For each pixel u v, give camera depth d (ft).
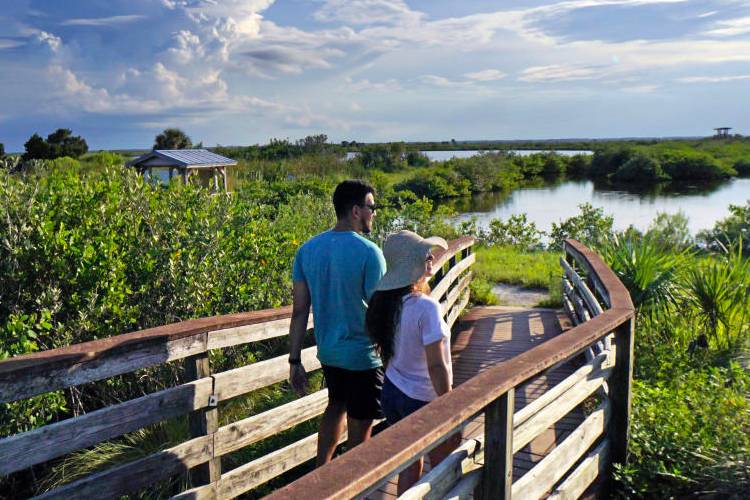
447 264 29.43
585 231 60.90
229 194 23.66
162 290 18.61
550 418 9.94
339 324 10.55
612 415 12.93
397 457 5.45
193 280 18.48
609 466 12.82
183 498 10.53
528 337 25.25
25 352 14.19
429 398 9.29
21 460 8.54
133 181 20.20
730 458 12.66
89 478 9.44
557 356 9.10
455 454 7.75
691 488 12.62
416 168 189.78
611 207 115.24
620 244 26.18
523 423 9.22
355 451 5.51
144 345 9.84
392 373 9.52
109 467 13.28
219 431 11.05
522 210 113.19
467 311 30.81
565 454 10.55
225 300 20.49
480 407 7.02
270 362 12.05
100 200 19.08
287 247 24.84
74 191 19.34
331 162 126.82
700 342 21.75
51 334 16.47
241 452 14.49
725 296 22.76
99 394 16.75
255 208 24.56
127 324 17.53
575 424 15.11
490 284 38.65
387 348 9.37
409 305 9.16
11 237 16.33
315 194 68.44
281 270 23.66
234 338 11.46
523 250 59.67
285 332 12.86
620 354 12.83
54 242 16.79
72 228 18.39
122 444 14.20
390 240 9.57
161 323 18.22
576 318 24.50
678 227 51.75
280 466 12.18
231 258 21.30
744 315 22.54
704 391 16.12
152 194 20.45
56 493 9.07
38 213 17.42
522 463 13.16
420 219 48.83
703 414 14.42
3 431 13.37
